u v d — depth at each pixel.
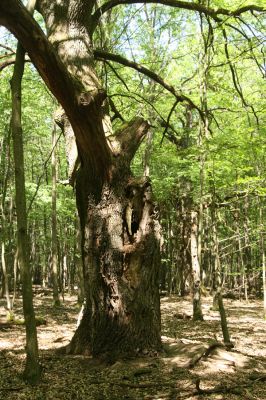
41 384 5.19
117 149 6.63
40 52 4.83
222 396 4.84
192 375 5.50
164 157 15.52
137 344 6.22
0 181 17.08
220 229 16.91
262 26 8.78
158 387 5.09
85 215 6.75
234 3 8.52
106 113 7.46
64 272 29.30
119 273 6.37
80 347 6.57
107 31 11.59
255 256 25.73
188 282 21.92
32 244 31.59
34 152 24.95
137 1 8.24
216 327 11.93
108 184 6.52
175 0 8.36
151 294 6.46
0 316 12.94
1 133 16.39
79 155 6.47
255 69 13.06
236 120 11.76
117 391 4.98
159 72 13.77
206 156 10.17
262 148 10.02
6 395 4.82
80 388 5.05
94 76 7.14
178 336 10.10
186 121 17.86
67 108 5.49
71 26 7.25
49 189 20.86
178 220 21.66
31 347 5.18
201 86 9.21
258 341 9.72
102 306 6.38
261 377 5.46
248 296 24.16
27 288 5.04
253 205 16.05
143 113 13.73
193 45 13.92
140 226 6.57
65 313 14.38
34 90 16.23
